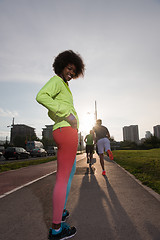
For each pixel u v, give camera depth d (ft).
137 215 7.64
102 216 7.63
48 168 28.09
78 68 6.67
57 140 5.51
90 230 6.34
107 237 5.81
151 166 21.56
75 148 5.56
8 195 11.44
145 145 179.52
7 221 7.29
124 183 14.26
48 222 7.17
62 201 5.16
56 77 5.81
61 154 5.46
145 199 9.89
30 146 102.42
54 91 5.43
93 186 13.47
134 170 20.10
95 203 9.42
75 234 6.05
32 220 7.38
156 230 6.24
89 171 21.65
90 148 28.37
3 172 24.26
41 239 5.81
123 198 10.20
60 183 5.29
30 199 10.50
